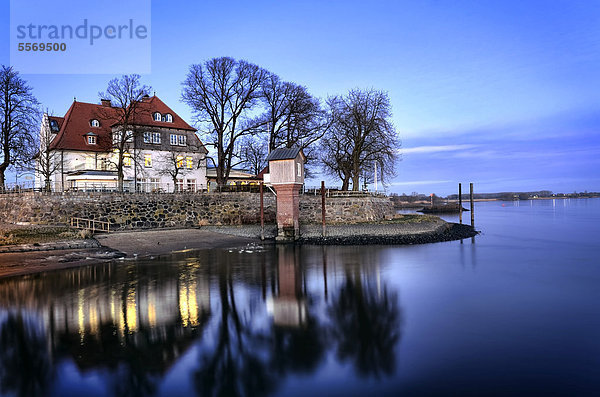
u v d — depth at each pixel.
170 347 11.80
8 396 8.95
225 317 14.76
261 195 38.62
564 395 8.76
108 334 12.99
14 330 13.44
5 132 44.34
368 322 14.04
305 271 23.72
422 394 8.91
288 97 55.16
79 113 58.94
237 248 33.78
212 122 50.81
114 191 42.25
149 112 59.47
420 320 14.21
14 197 38.19
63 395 9.02
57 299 17.47
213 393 9.08
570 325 13.55
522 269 24.17
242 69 50.84
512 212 108.12
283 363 10.66
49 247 30.52
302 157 38.81
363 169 60.84
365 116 57.09
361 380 9.64
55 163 53.34
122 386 9.45
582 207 139.12
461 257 28.88
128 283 20.67
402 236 40.22
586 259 27.98
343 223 47.19
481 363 10.49
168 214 42.38
